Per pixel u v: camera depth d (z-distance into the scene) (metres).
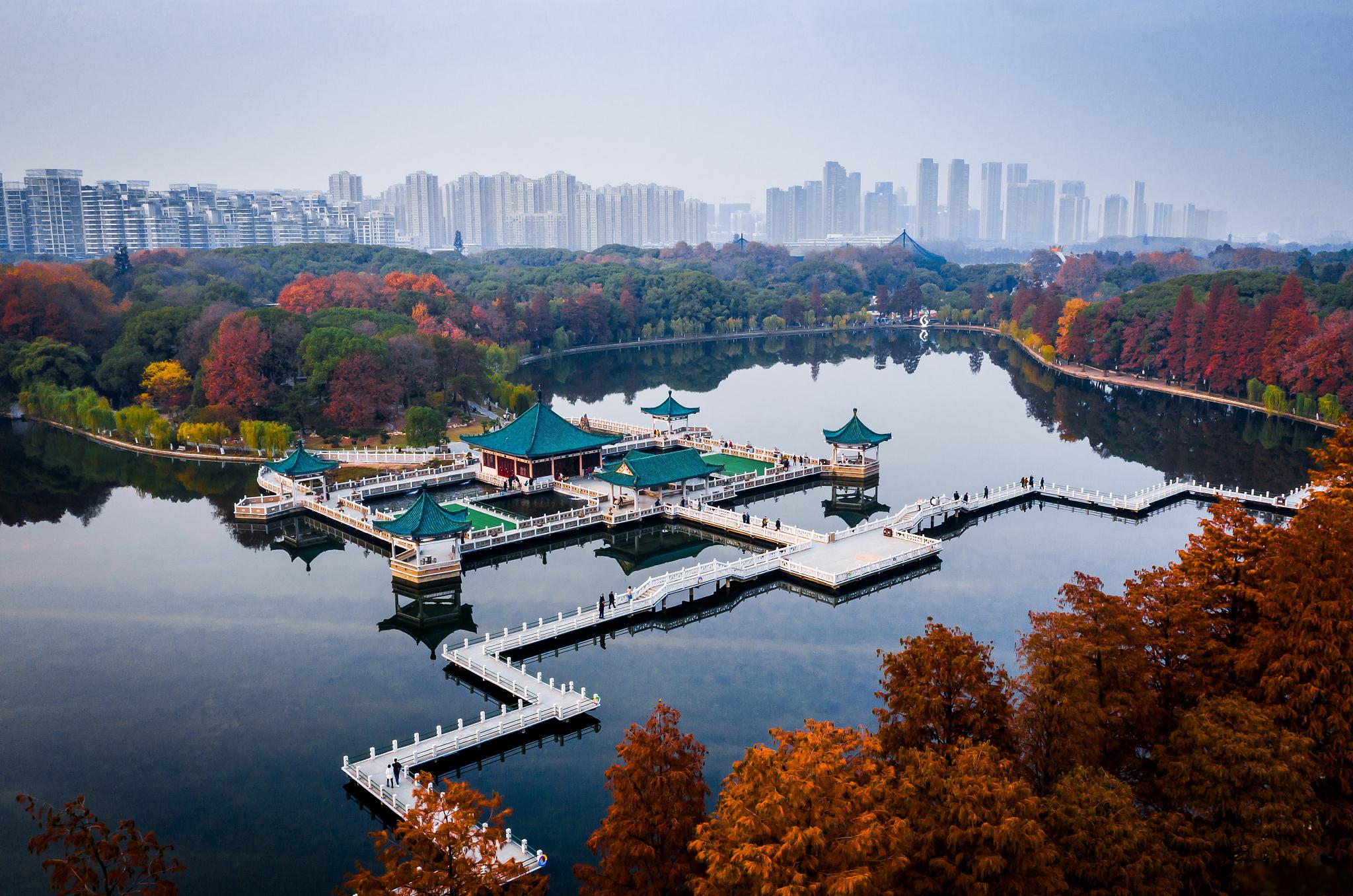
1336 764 36.00
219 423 128.75
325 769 52.38
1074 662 36.22
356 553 88.12
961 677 37.06
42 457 127.00
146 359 158.00
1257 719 34.53
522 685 59.38
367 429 137.38
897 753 36.78
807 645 67.06
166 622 72.00
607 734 55.59
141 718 57.44
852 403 172.50
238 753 53.72
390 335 157.00
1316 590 37.81
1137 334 192.12
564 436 111.19
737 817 29.56
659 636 69.38
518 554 87.94
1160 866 31.33
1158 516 98.62
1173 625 41.28
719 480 107.81
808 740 32.16
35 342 157.12
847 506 103.75
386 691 61.16
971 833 29.92
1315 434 140.12
